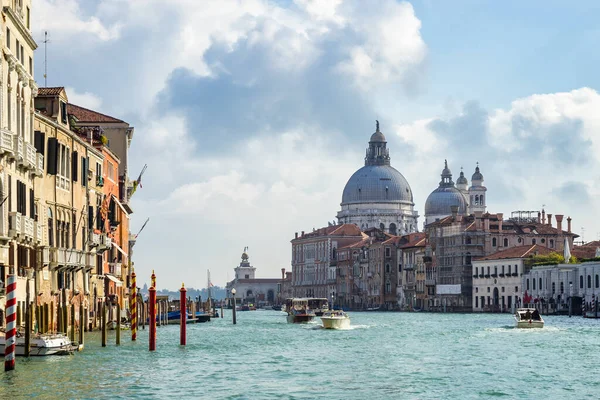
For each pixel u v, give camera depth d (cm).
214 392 4741
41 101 6838
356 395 4744
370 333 10600
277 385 5066
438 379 5419
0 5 5250
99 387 4722
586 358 6831
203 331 10706
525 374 5709
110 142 10294
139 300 11144
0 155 5253
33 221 5912
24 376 4869
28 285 5347
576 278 17988
